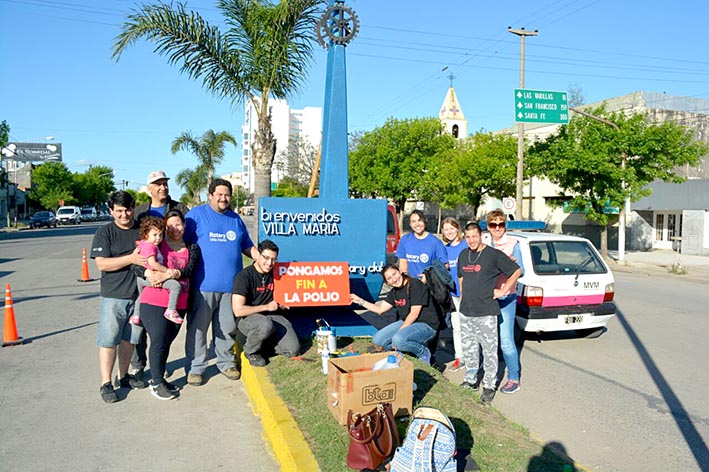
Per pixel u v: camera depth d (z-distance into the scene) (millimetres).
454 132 53812
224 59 12523
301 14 12500
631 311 11109
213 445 4605
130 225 5508
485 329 5688
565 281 7801
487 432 4328
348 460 3752
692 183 24281
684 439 4914
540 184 34438
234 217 6102
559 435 4969
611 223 29094
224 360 6289
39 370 6520
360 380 4328
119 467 4191
